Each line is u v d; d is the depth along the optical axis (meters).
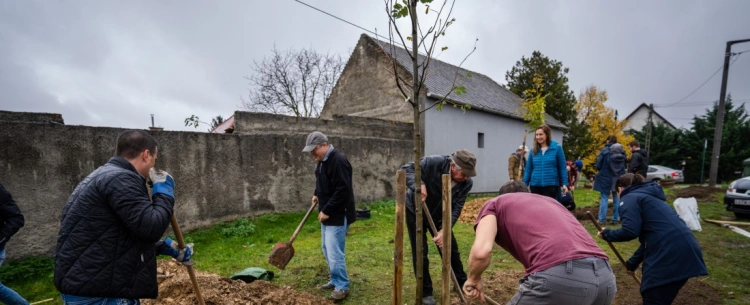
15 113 4.73
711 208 9.52
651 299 2.67
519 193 2.20
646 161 7.71
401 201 2.31
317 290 3.91
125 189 1.72
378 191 10.02
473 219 7.96
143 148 1.96
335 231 3.53
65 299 1.71
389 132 10.65
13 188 4.58
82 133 5.20
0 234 2.88
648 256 2.74
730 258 4.98
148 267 1.86
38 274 4.37
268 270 4.40
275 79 22.16
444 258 2.35
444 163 3.37
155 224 1.79
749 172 12.91
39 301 3.73
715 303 3.51
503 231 2.09
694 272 2.51
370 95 13.46
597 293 1.80
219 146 6.80
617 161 6.95
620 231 2.90
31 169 4.73
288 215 7.71
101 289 1.68
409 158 11.05
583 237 1.96
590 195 12.79
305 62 22.45
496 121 15.00
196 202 6.43
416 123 2.46
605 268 1.88
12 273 4.19
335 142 8.91
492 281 4.03
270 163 7.64
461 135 13.08
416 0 2.33
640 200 2.86
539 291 1.84
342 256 3.61
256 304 3.06
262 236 6.39
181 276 3.23
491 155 14.67
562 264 1.81
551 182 5.16
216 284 3.20
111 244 1.71
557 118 22.50
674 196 12.34
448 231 2.33
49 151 4.89
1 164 4.50
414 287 3.96
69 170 5.07
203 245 5.79
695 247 2.58
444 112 12.37
